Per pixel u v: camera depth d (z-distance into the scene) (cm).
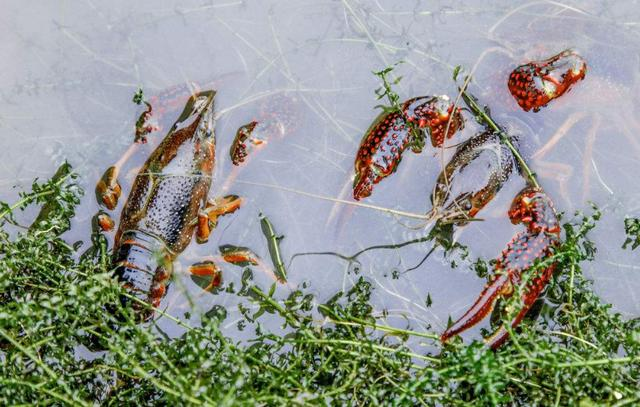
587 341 37
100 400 38
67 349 38
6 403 35
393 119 40
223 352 37
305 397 34
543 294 39
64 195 39
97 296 36
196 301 40
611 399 35
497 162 40
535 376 36
